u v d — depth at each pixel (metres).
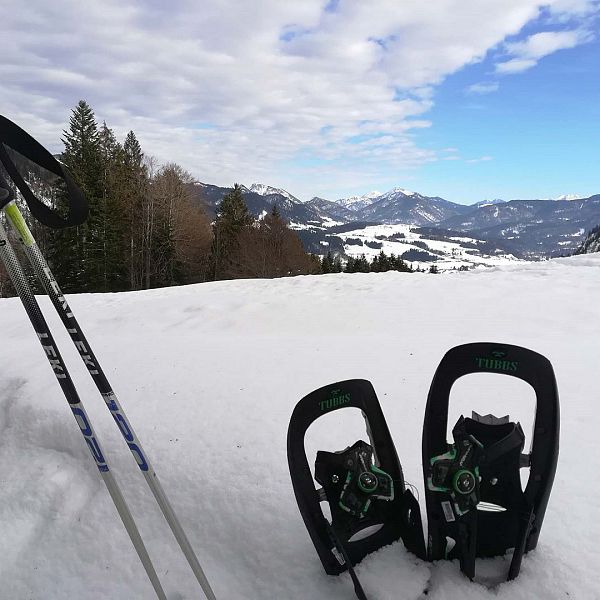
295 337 5.01
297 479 1.67
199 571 1.60
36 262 1.45
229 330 6.58
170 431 2.74
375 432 1.75
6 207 1.39
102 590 1.96
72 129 35.75
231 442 2.59
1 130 1.36
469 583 1.58
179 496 2.29
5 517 2.40
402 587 1.60
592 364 3.65
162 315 7.75
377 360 3.91
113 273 30.00
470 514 1.55
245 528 2.06
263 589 1.82
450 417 2.79
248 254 29.97
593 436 2.47
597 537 1.74
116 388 3.42
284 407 2.98
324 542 1.70
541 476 1.58
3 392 3.53
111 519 2.28
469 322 6.19
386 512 1.75
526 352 1.60
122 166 33.97
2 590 2.04
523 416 2.76
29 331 7.25
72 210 1.35
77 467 2.65
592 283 8.55
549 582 1.55
